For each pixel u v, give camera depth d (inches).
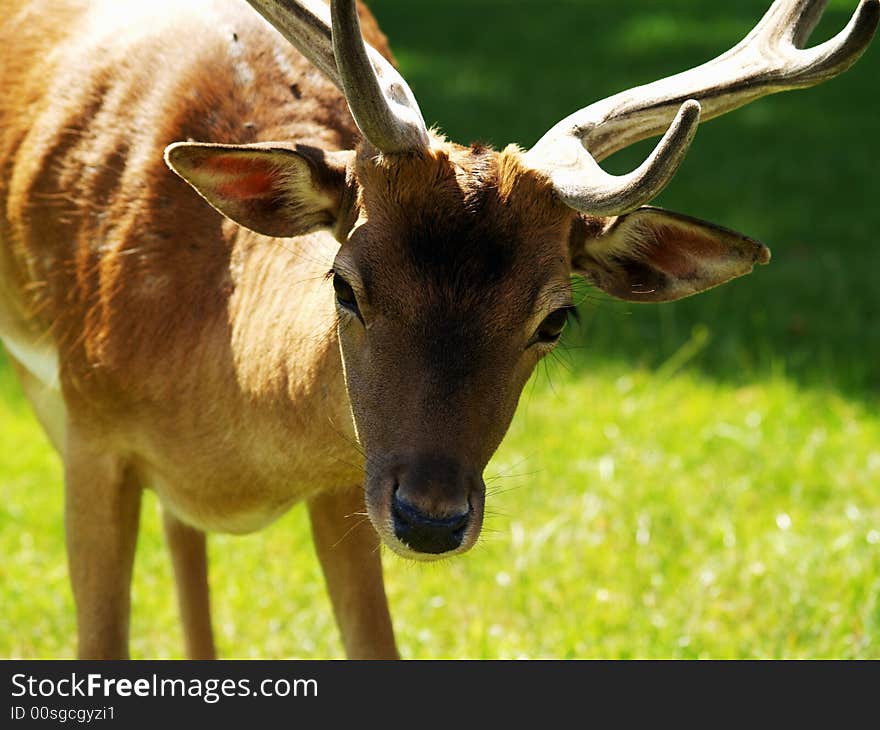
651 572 469.7
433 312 289.6
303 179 314.2
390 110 293.4
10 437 575.5
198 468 354.9
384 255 294.0
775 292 721.0
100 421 367.6
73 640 442.3
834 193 877.8
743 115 1067.9
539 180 299.3
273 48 375.9
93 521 373.7
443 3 1525.6
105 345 360.5
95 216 370.3
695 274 321.7
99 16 403.2
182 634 421.4
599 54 1249.4
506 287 292.4
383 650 377.7
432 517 283.1
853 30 298.2
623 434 569.9
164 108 370.9
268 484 349.4
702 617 443.8
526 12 1461.6
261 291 341.1
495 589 461.7
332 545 373.4
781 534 489.4
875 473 540.1
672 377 625.9
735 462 551.8
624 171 883.4
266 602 458.3
